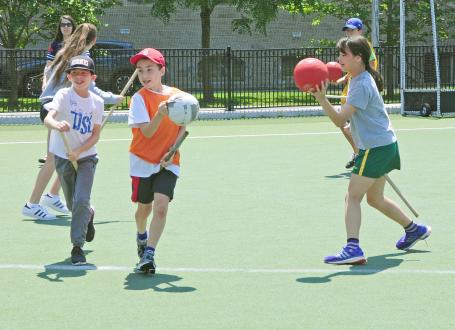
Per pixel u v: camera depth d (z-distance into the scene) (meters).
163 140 13.33
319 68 13.34
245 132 35.22
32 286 12.70
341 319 10.93
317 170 24.34
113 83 46.06
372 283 12.68
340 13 53.38
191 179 22.95
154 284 12.75
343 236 15.96
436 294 12.05
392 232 16.25
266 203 19.38
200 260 14.23
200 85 50.44
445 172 23.61
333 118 13.66
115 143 31.55
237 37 66.50
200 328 10.62
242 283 12.77
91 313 11.31
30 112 41.62
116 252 14.88
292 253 14.66
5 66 45.22
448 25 55.19
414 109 42.16
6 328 10.71
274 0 50.28
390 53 45.72
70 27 20.33
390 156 14.00
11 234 16.53
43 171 17.94
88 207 14.24
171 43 65.69
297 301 11.77
